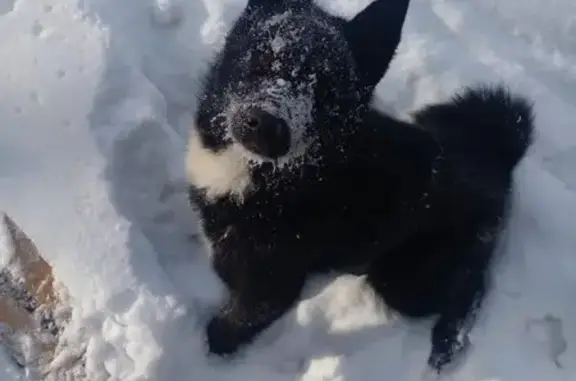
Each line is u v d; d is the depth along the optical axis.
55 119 1.27
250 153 1.04
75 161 1.24
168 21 1.42
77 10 1.34
